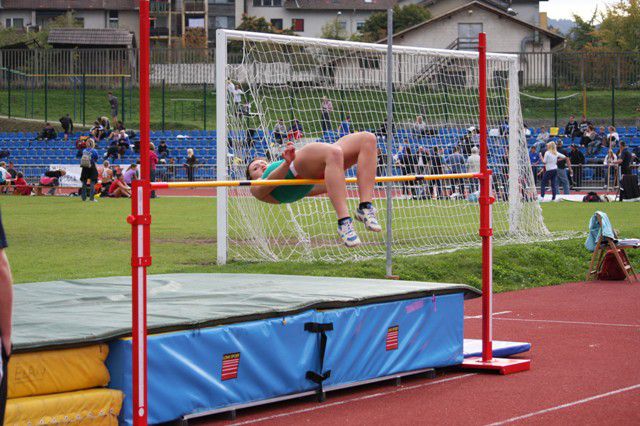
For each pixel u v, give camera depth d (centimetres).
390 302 740
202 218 2295
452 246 1597
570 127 4206
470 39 6278
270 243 1612
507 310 1145
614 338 944
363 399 696
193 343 604
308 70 1595
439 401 686
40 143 4712
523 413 641
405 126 1847
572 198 3042
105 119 4669
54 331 566
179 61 5881
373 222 744
